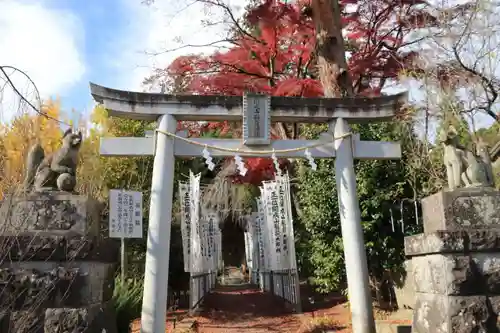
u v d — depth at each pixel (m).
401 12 16.95
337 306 14.08
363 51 17.94
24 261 6.98
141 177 17.11
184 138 9.36
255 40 17.00
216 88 17.06
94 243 7.25
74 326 6.79
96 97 9.26
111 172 16.47
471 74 10.84
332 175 12.88
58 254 7.05
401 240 11.94
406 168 11.88
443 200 7.18
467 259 6.82
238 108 9.60
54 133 11.73
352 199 9.57
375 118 10.02
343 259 12.75
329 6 13.59
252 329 12.48
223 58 17.05
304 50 16.44
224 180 21.95
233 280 30.97
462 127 10.54
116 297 10.10
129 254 16.91
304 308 14.69
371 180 11.95
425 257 7.43
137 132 17.42
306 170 13.91
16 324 6.54
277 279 17.12
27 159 7.81
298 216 17.34
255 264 23.67
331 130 9.97
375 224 12.01
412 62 14.94
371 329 8.91
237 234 36.97
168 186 9.13
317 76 17.70
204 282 17.41
